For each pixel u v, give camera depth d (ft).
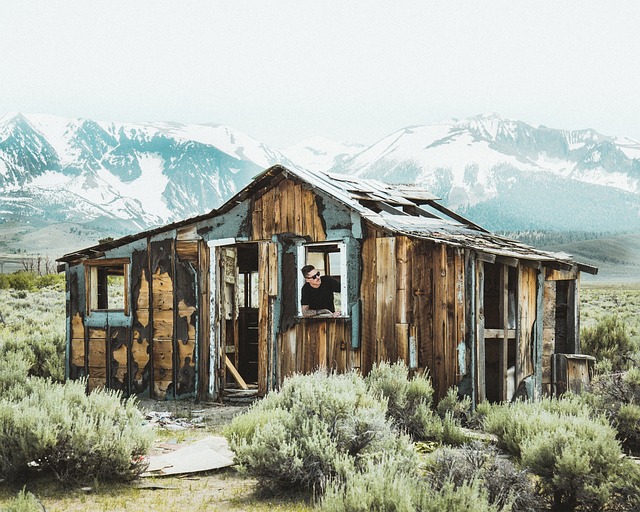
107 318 54.65
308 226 48.37
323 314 47.19
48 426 27.04
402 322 44.32
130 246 54.24
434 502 20.27
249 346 61.87
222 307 51.72
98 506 24.47
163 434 37.93
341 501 20.27
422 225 50.42
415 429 35.81
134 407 31.53
